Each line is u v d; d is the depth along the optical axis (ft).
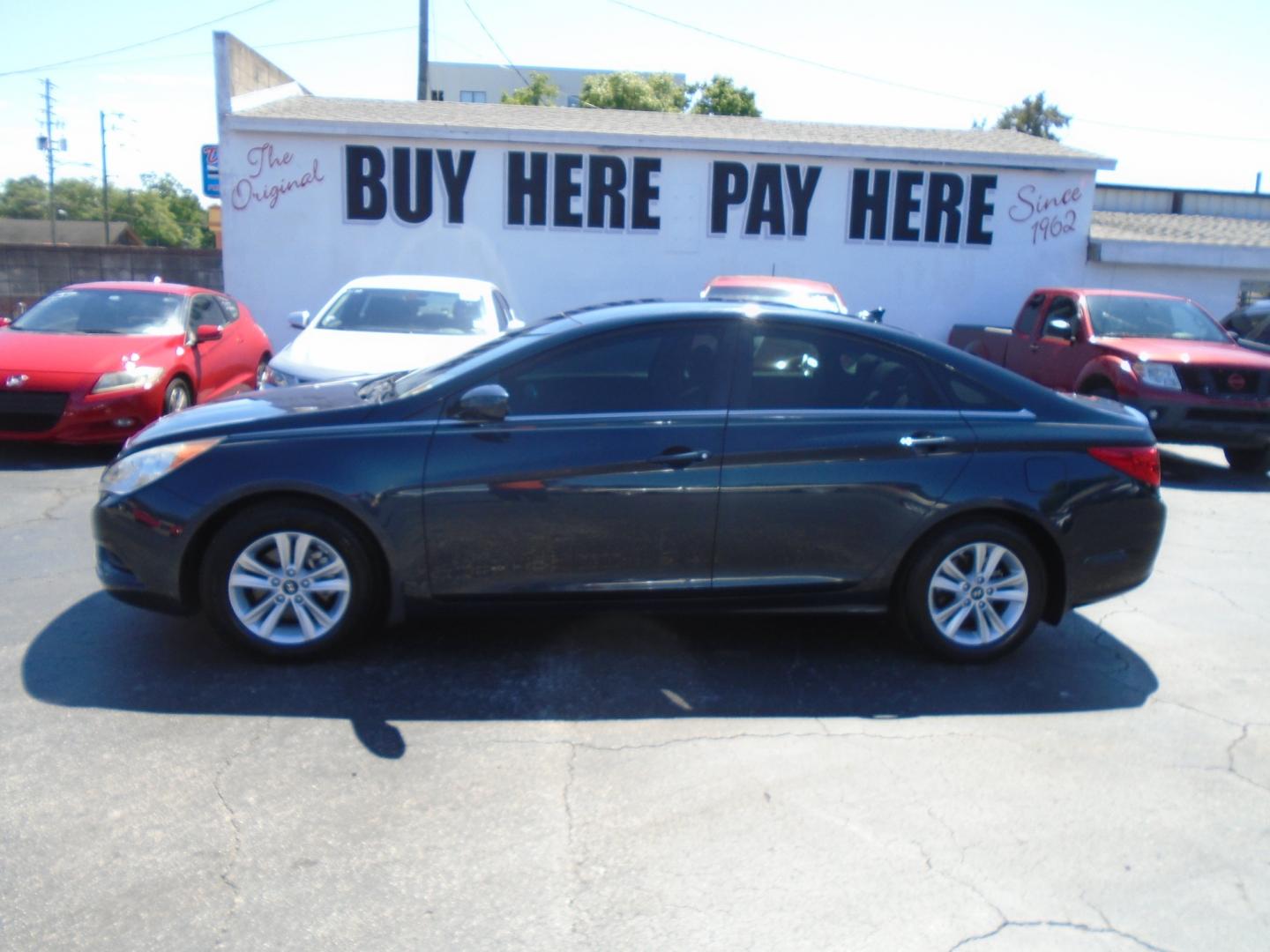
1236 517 27.27
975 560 15.70
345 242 51.93
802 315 15.79
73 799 11.29
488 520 14.64
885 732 13.58
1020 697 14.84
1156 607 19.16
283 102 56.03
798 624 17.47
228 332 35.76
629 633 16.75
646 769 12.38
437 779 11.96
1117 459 15.80
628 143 51.75
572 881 10.17
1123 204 72.84
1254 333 39.34
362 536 14.70
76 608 17.04
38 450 30.27
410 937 9.29
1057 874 10.53
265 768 12.09
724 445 14.94
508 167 51.83
